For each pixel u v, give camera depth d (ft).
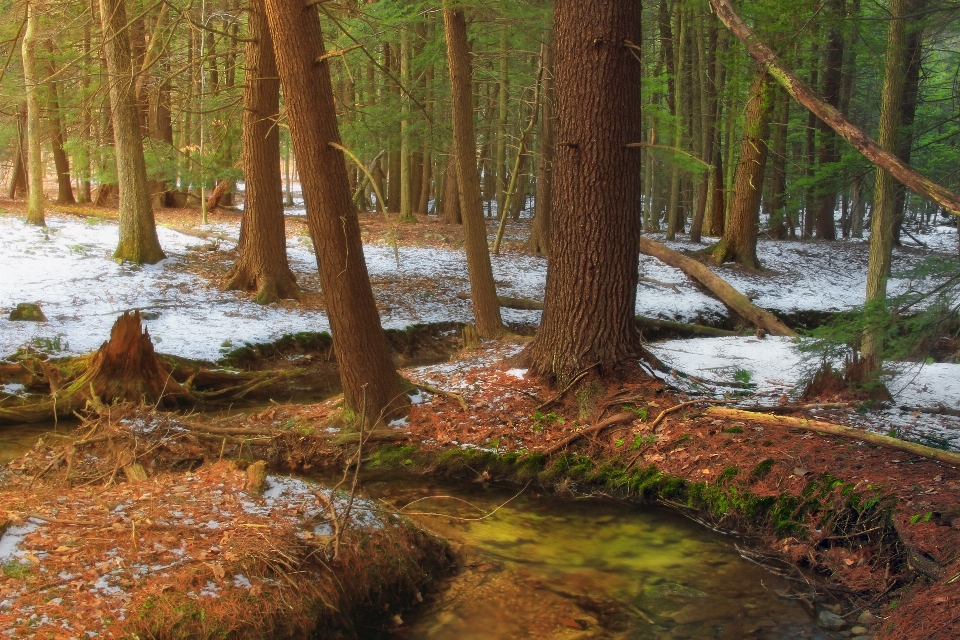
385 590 16.01
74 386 32.22
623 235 28.37
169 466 24.52
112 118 56.44
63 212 80.18
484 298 41.42
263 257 52.16
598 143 27.68
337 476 25.64
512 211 105.60
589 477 24.67
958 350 29.37
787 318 63.00
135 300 48.11
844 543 19.20
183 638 12.08
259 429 27.37
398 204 110.11
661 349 38.34
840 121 16.98
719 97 64.95
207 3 63.26
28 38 59.52
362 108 65.57
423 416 28.48
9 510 14.87
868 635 15.65
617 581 18.33
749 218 75.61
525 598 17.22
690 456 23.95
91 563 13.16
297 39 24.59
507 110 86.28
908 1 29.78
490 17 54.19
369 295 28.14
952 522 17.29
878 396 26.55
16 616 11.39
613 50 27.30
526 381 29.71
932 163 30.40
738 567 19.26
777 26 34.09
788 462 22.16
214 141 65.98
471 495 24.20
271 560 14.26
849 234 115.24
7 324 40.16
